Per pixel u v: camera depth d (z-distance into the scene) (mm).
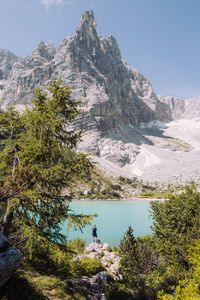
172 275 21172
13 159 17984
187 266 20938
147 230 60750
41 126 17953
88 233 55344
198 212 22516
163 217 23594
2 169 16875
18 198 15461
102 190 150375
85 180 19250
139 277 22953
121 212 91438
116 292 21234
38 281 18047
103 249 34000
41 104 19000
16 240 17516
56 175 17500
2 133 19375
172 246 21359
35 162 17297
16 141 18078
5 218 16203
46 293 17094
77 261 25297
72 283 20266
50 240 17625
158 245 22781
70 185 18766
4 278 11969
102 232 57688
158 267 23109
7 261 11727
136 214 86750
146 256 25109
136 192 169500
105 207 104500
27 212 16969
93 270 24969
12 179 13281
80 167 18547
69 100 19281
